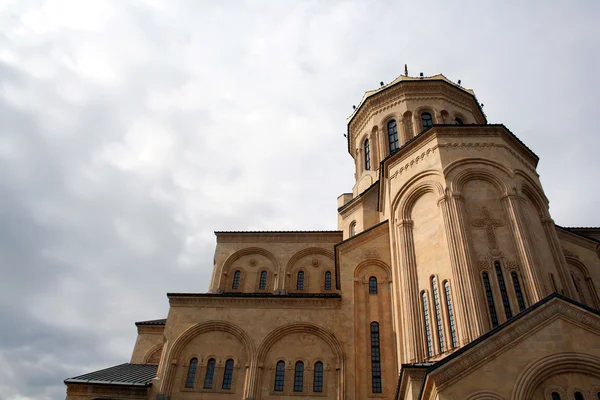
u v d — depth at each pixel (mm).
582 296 24578
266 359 22984
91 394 22297
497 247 19828
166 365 23000
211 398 22047
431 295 20062
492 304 18391
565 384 12641
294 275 35688
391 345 22156
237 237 37719
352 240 25531
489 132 23297
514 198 21031
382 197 28094
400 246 22609
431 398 13602
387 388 20984
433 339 19109
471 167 22141
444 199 21219
